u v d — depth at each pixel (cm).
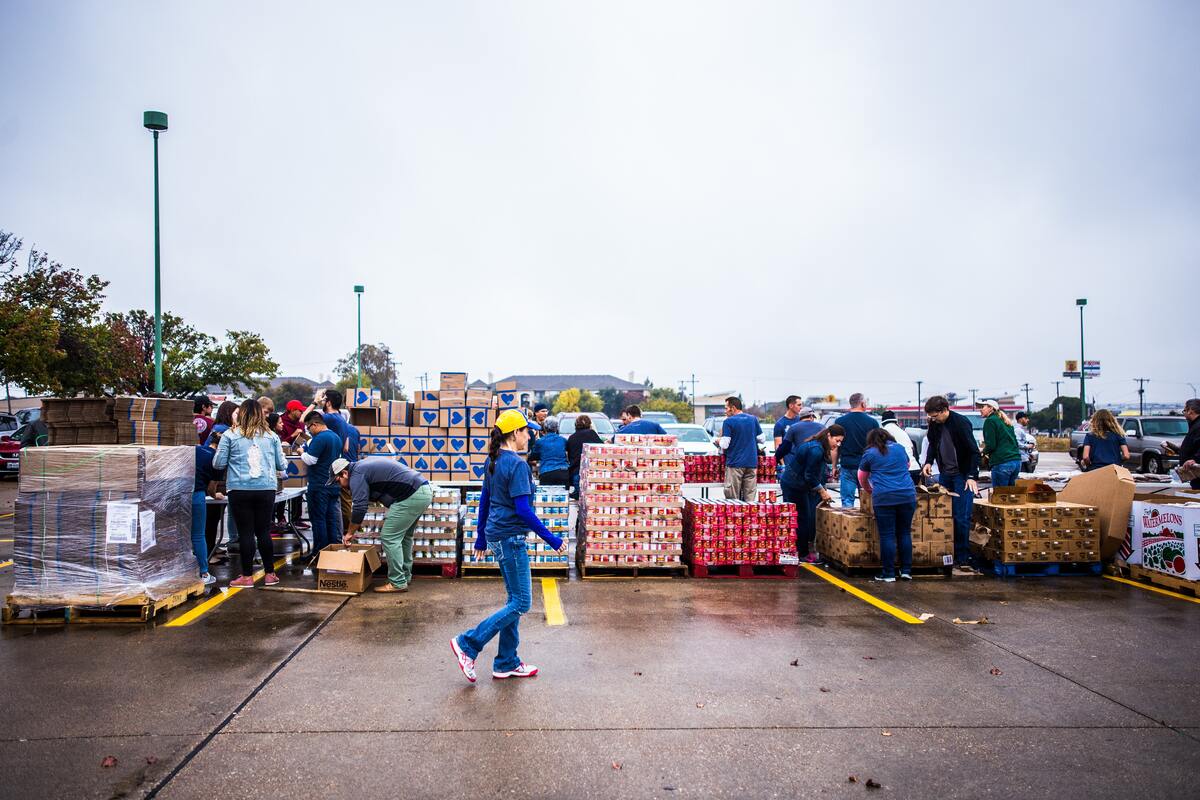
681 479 841
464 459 1107
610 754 405
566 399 8544
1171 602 733
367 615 664
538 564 850
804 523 955
